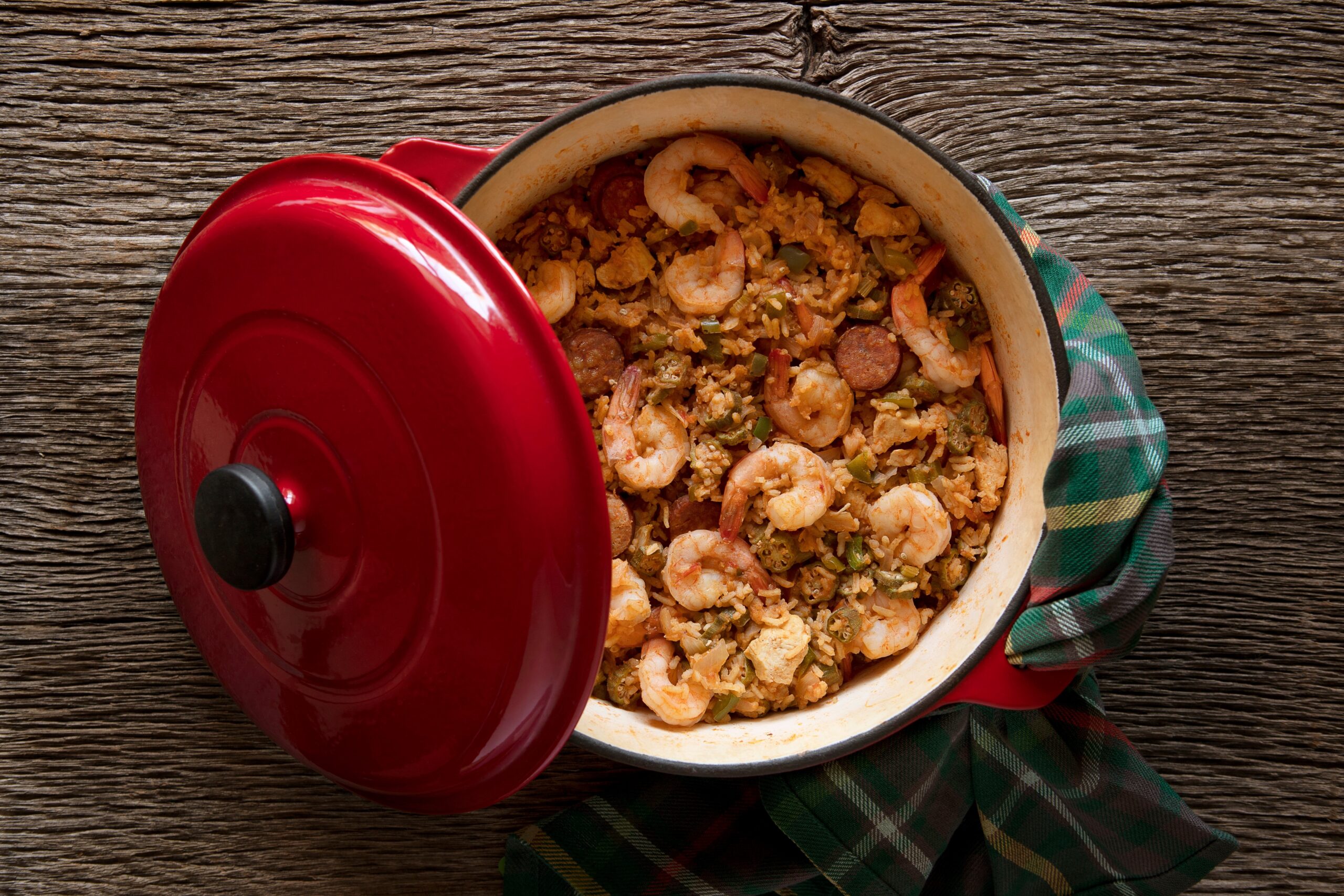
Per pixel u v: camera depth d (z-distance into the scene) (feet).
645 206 3.65
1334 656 4.17
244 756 4.12
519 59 3.98
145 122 3.98
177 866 4.10
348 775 3.08
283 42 3.98
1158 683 4.19
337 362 2.63
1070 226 4.10
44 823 4.08
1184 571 4.17
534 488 2.51
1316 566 4.16
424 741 2.83
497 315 2.53
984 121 4.08
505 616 2.58
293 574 2.83
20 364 4.02
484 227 3.37
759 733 3.48
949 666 3.38
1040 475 3.40
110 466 4.07
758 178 3.57
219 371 2.89
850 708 3.50
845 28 4.05
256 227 2.72
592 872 3.87
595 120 3.14
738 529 3.60
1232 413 4.15
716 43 4.00
